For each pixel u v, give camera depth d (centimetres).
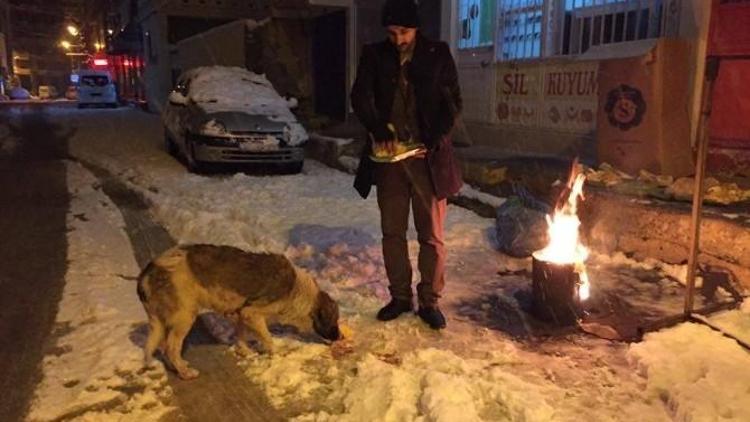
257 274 361
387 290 493
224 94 1152
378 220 721
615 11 773
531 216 575
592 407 323
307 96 1739
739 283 479
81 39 6366
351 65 1455
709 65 386
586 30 818
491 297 484
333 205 799
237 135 1030
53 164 1192
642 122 630
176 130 1185
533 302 445
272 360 377
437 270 419
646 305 462
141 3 2612
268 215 741
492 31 985
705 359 355
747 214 512
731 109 618
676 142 625
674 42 606
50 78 7131
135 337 406
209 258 358
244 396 342
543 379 354
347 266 547
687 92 630
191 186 942
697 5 636
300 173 1085
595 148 789
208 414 324
